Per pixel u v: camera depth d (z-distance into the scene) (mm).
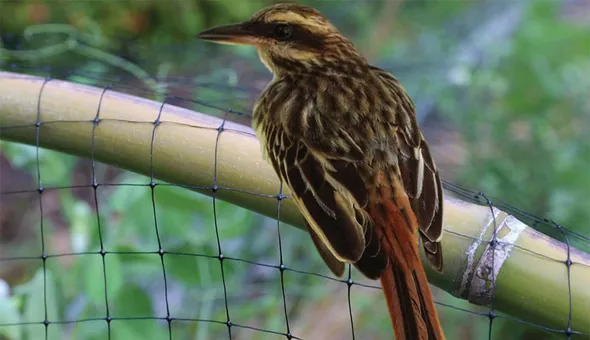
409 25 2967
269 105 2242
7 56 2398
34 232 2518
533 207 2479
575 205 2463
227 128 2221
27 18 2525
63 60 2492
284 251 2432
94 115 2221
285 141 2223
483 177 2496
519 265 2193
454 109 2537
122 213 2365
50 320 2309
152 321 2336
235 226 2363
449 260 2199
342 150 2219
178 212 2350
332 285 2441
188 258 2354
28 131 2227
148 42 2557
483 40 2699
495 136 2527
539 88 2568
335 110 2232
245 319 2418
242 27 2273
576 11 3395
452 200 2209
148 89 2336
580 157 2512
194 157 2215
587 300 2188
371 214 2205
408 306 2189
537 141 2518
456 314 2441
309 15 2268
